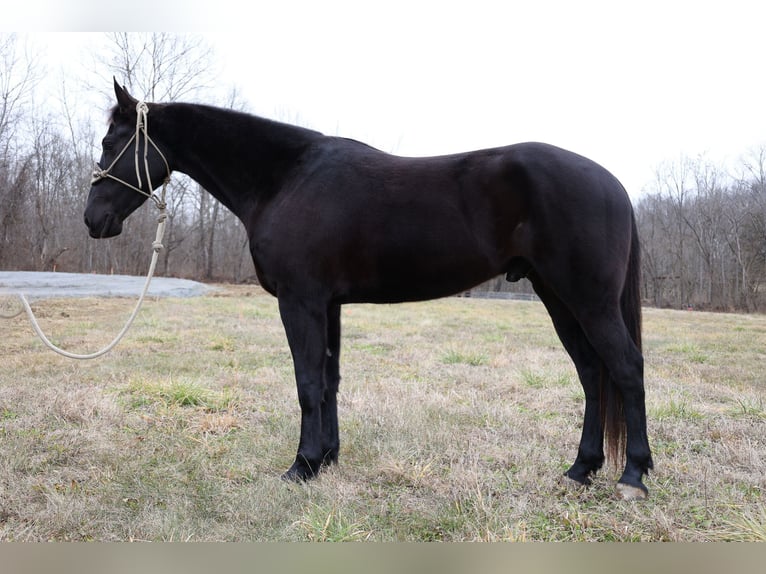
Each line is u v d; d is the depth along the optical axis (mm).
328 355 3012
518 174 2461
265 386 4785
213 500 2562
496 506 2492
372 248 2619
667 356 7078
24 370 5164
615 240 2439
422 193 2568
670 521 2266
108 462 2973
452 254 2533
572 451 3285
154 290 14969
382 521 2371
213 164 3035
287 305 2723
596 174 2496
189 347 6770
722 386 5059
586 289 2420
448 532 2277
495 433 3582
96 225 3049
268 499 2520
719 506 2484
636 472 2529
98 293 13461
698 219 26281
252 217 2922
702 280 25719
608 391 2598
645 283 27797
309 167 2803
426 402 4250
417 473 2840
